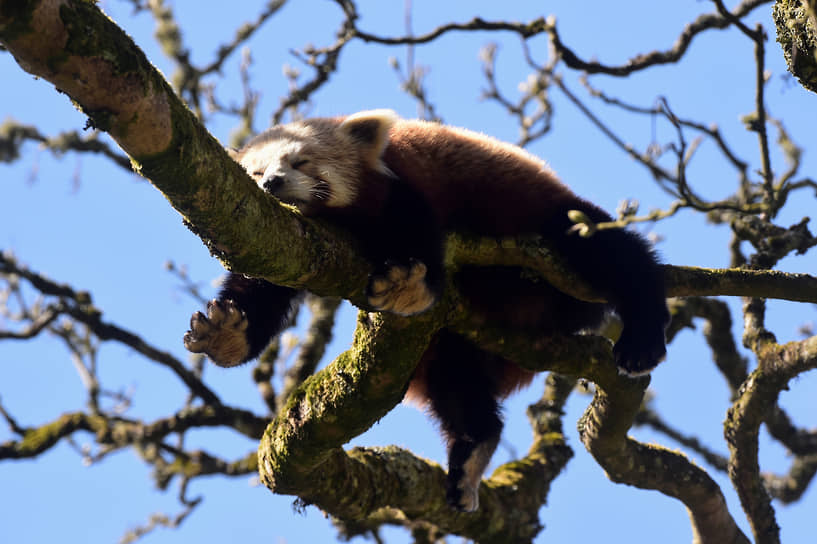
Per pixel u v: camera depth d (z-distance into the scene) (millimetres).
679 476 10680
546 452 11820
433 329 7867
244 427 13000
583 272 9406
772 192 10797
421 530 11852
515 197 9664
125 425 13148
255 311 9555
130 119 4953
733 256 12812
